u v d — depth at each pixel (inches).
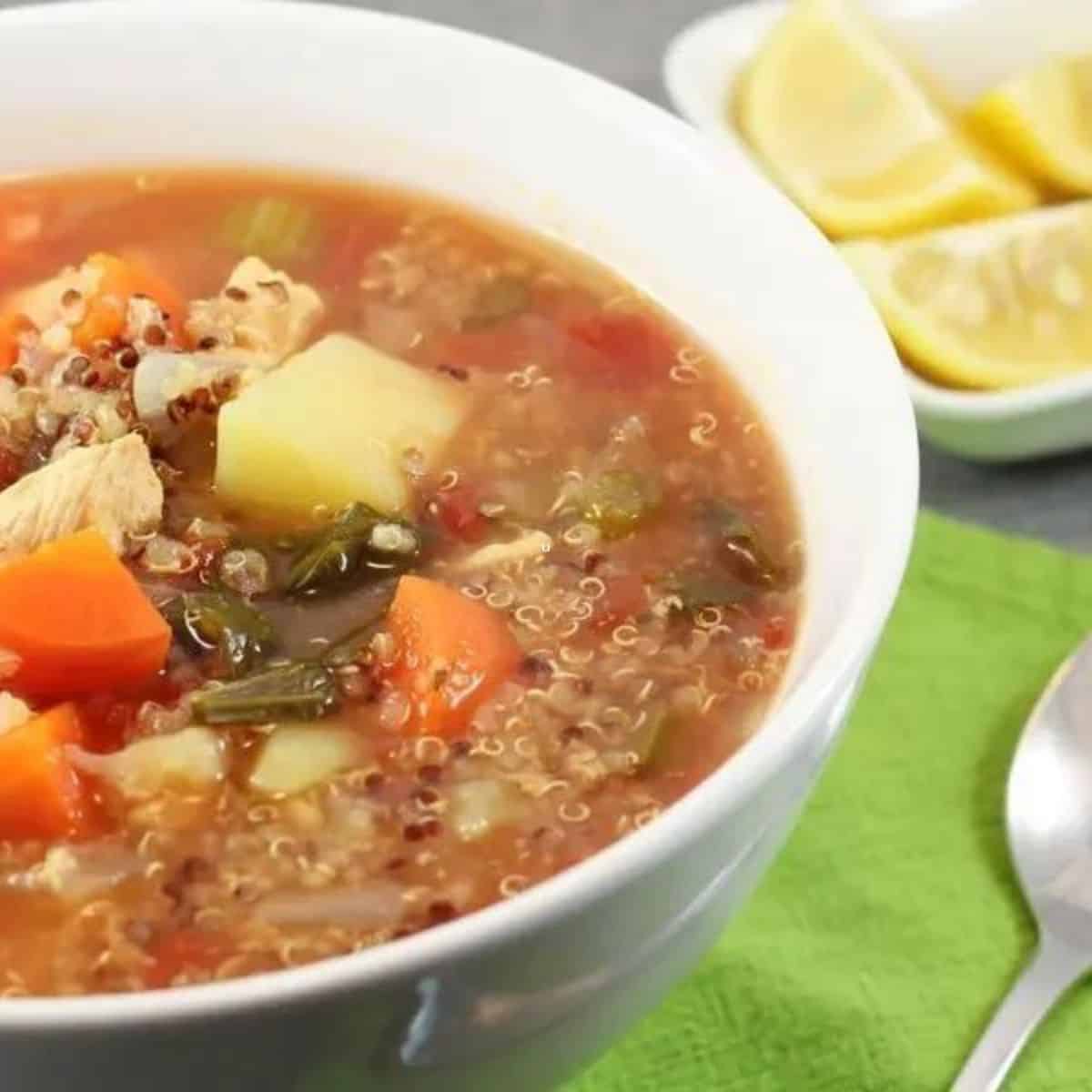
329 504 15.9
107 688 15.0
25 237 17.3
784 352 15.8
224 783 14.7
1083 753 16.7
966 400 18.5
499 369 16.5
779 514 15.7
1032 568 17.7
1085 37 21.8
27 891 14.3
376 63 17.2
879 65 20.9
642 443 16.1
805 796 14.3
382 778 14.7
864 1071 15.7
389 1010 13.0
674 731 14.9
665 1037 15.7
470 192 17.3
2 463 16.0
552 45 22.1
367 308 16.9
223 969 14.1
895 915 16.2
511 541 15.7
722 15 21.5
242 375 16.2
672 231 16.6
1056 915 16.1
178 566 15.5
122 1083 12.9
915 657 17.3
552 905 13.0
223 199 17.5
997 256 19.9
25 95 17.3
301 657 15.2
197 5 17.2
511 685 15.0
